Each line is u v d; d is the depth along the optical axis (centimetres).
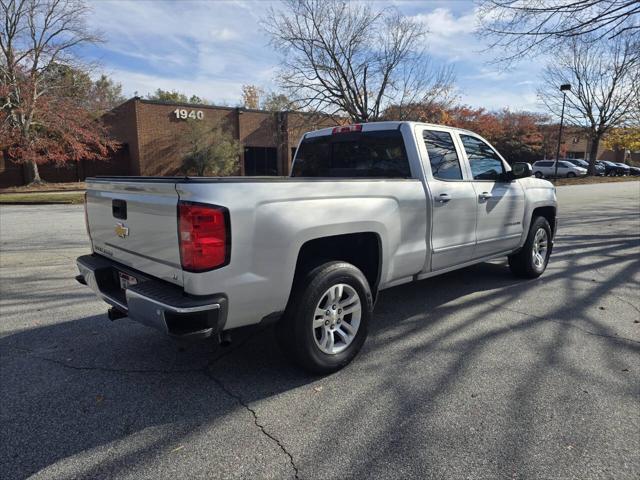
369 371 345
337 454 249
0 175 2809
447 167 462
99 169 3039
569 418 279
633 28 866
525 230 571
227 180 285
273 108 3225
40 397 310
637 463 239
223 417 286
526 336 407
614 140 3794
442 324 441
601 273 632
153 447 256
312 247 359
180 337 271
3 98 2352
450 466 238
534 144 5209
